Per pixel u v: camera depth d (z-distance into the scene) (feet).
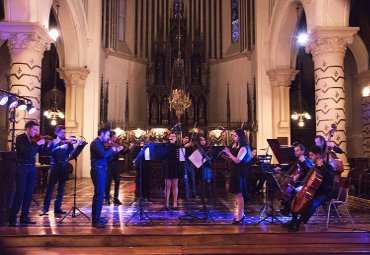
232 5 81.25
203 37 80.59
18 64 35.99
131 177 60.08
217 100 80.28
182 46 78.59
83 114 61.11
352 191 41.06
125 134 69.46
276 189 25.00
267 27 61.93
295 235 20.03
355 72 62.90
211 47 83.05
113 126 70.79
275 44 57.93
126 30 80.43
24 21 36.19
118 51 75.72
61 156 25.35
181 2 84.99
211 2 84.23
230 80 77.92
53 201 33.24
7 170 22.74
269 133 60.64
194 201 33.65
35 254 17.83
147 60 80.12
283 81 58.54
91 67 62.44
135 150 34.71
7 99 24.99
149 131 74.08
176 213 26.53
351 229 20.93
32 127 22.31
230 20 81.56
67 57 59.21
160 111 76.18
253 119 67.00
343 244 19.49
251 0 69.51
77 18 56.39
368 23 53.16
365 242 19.67
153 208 29.12
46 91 70.59
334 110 36.65
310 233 20.12
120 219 23.94
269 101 61.05
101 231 20.17
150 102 76.54
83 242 19.35
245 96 73.77
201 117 76.28
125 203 32.14
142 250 18.60
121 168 69.10
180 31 79.20
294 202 21.02
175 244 19.54
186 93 76.28
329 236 20.15
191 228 21.08
